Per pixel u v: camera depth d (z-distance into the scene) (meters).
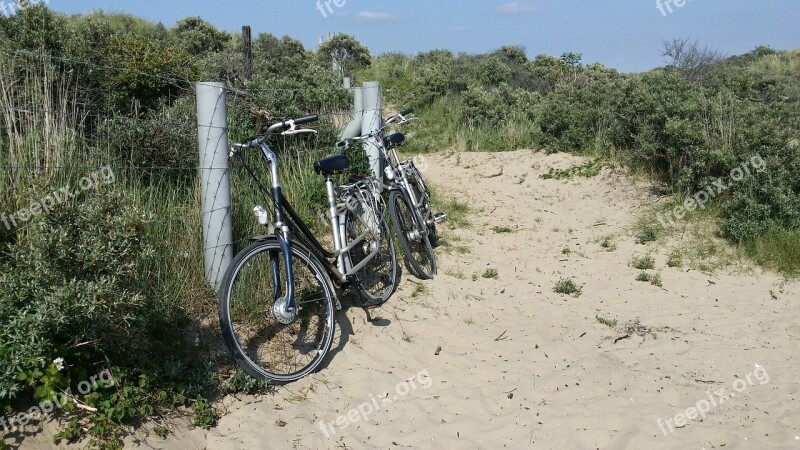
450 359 4.63
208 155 4.46
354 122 6.60
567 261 6.71
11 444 3.03
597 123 10.18
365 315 5.15
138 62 7.77
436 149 11.43
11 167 4.06
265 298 4.73
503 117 12.32
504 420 3.89
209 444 3.49
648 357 4.71
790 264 6.43
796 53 22.92
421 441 3.68
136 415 3.46
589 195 8.62
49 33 6.98
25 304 3.22
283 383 4.12
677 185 8.00
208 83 4.40
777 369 4.54
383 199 5.88
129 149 5.36
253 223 5.17
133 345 3.59
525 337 4.99
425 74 16.03
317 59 19.47
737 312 5.54
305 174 6.38
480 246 7.07
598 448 3.64
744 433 3.78
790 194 7.02
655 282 6.12
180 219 4.68
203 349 4.18
